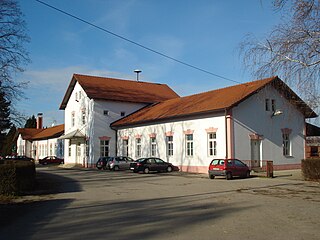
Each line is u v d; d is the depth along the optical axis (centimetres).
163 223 949
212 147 2897
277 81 1569
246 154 2834
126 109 4375
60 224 970
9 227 950
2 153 6425
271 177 2469
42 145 6669
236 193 1612
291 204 1268
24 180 1738
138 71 5212
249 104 2902
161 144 3456
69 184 2150
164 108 3750
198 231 845
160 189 1819
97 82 4556
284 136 3173
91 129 4162
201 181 2272
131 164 3253
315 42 1362
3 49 2559
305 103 1473
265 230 848
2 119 2830
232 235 800
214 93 3403
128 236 808
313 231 834
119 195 1595
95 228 905
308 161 2255
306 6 1308
